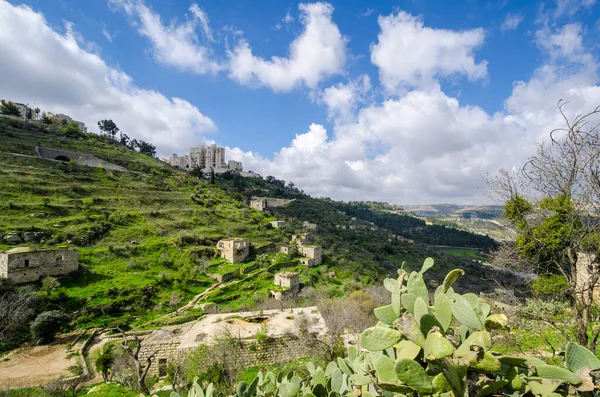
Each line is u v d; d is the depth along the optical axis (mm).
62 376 14320
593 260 5074
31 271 22969
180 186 59125
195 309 24344
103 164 57438
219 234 41281
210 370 10242
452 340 1729
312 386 2314
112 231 34875
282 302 25266
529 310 7113
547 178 5445
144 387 9953
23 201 34406
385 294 26625
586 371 1319
